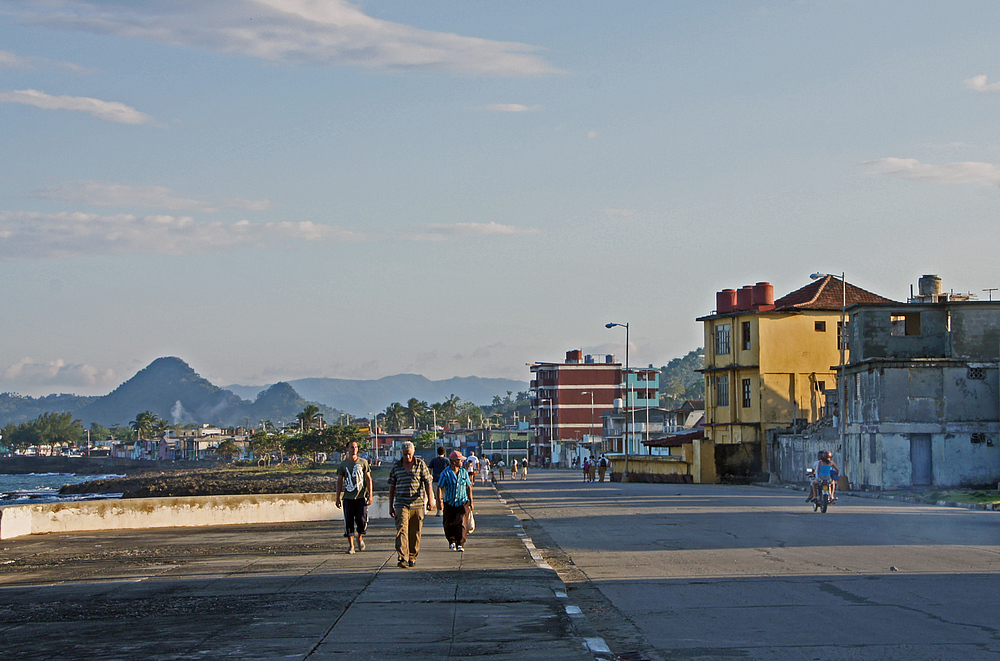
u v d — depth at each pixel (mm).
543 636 8961
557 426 140500
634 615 10727
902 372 44250
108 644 8773
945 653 8344
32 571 15023
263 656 8156
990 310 44969
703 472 60125
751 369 61188
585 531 22375
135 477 177875
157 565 15500
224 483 131000
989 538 18906
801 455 54812
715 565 15086
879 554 16094
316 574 13695
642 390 141625
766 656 8430
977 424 43812
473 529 21906
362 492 17234
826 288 63312
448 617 9977
